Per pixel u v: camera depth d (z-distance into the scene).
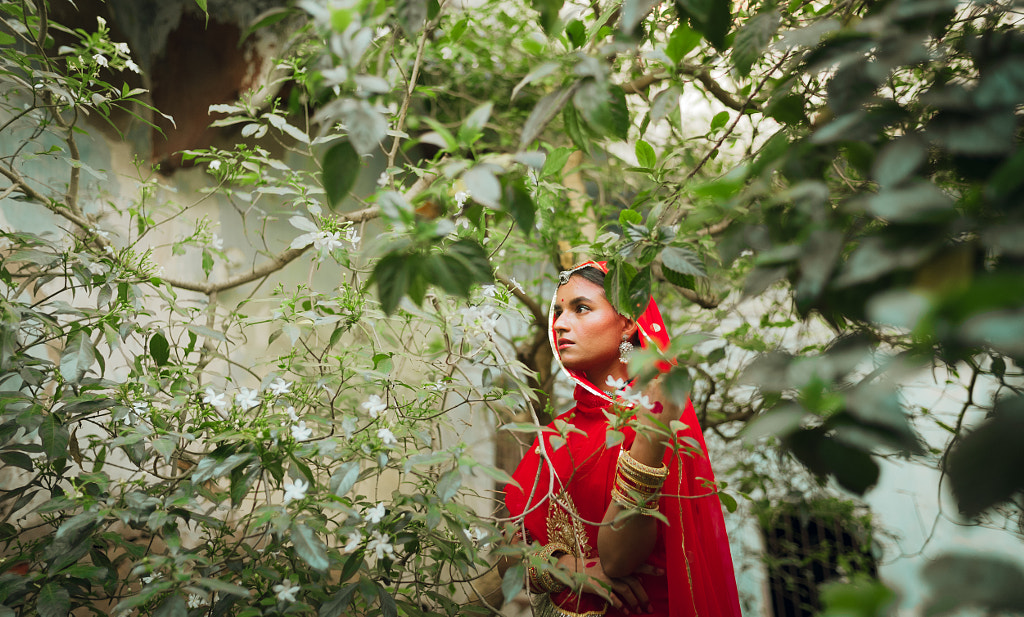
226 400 1.43
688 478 1.54
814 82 1.02
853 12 1.04
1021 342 0.42
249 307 2.77
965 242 0.60
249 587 1.44
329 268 3.14
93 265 1.68
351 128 0.79
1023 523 1.13
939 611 0.42
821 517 2.76
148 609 1.35
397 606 1.42
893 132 0.87
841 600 0.47
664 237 1.08
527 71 3.02
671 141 2.67
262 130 1.99
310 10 0.85
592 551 1.58
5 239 1.74
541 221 1.94
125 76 2.57
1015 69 0.64
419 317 1.63
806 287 0.69
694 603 1.44
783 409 0.64
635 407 1.31
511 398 1.62
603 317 1.67
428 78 3.02
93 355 1.48
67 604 1.29
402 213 0.86
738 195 0.88
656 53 1.10
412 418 1.61
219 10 2.63
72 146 1.82
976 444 0.46
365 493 2.69
